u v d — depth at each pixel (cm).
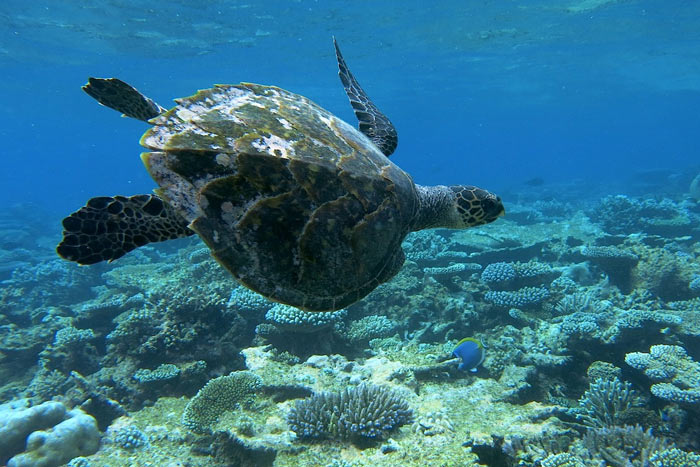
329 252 83
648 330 174
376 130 138
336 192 86
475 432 136
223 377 161
